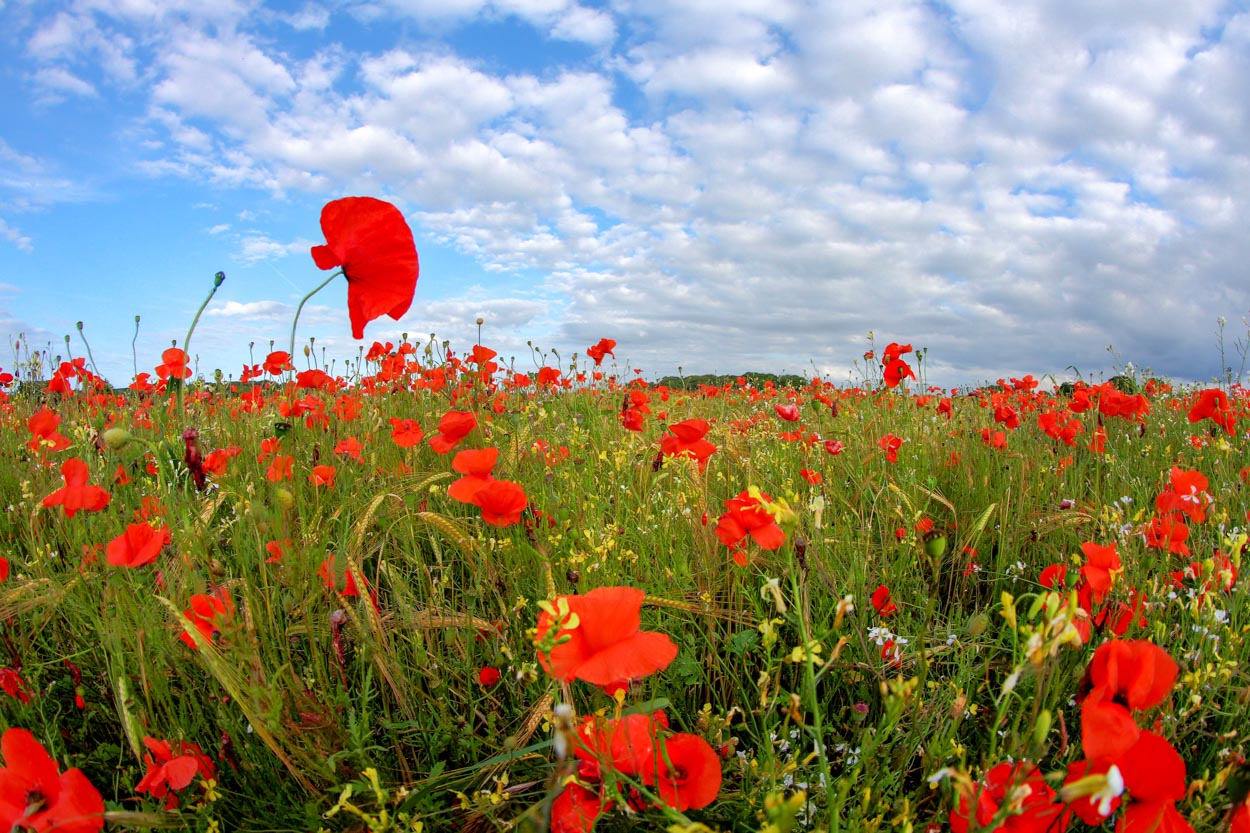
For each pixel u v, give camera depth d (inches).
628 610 53.7
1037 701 50.4
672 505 122.6
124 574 85.2
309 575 81.9
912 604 106.5
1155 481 154.1
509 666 85.7
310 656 86.8
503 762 68.6
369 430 166.1
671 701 85.1
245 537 92.3
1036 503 142.0
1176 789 44.2
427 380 217.0
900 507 127.4
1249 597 90.1
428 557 120.0
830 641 89.2
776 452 167.3
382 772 72.6
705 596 89.3
